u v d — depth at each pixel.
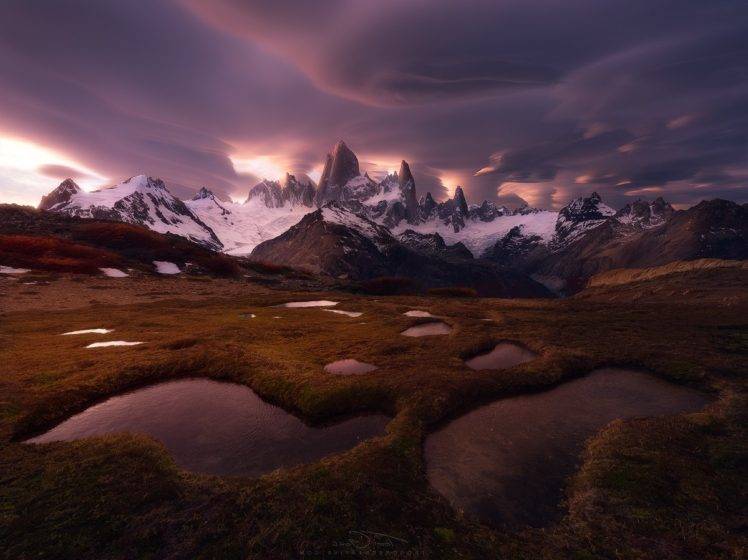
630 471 12.95
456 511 11.39
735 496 11.57
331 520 10.51
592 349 30.39
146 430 17.83
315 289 117.81
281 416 19.52
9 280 73.31
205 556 9.20
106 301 63.78
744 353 28.19
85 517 10.55
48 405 19.52
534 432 17.27
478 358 30.61
